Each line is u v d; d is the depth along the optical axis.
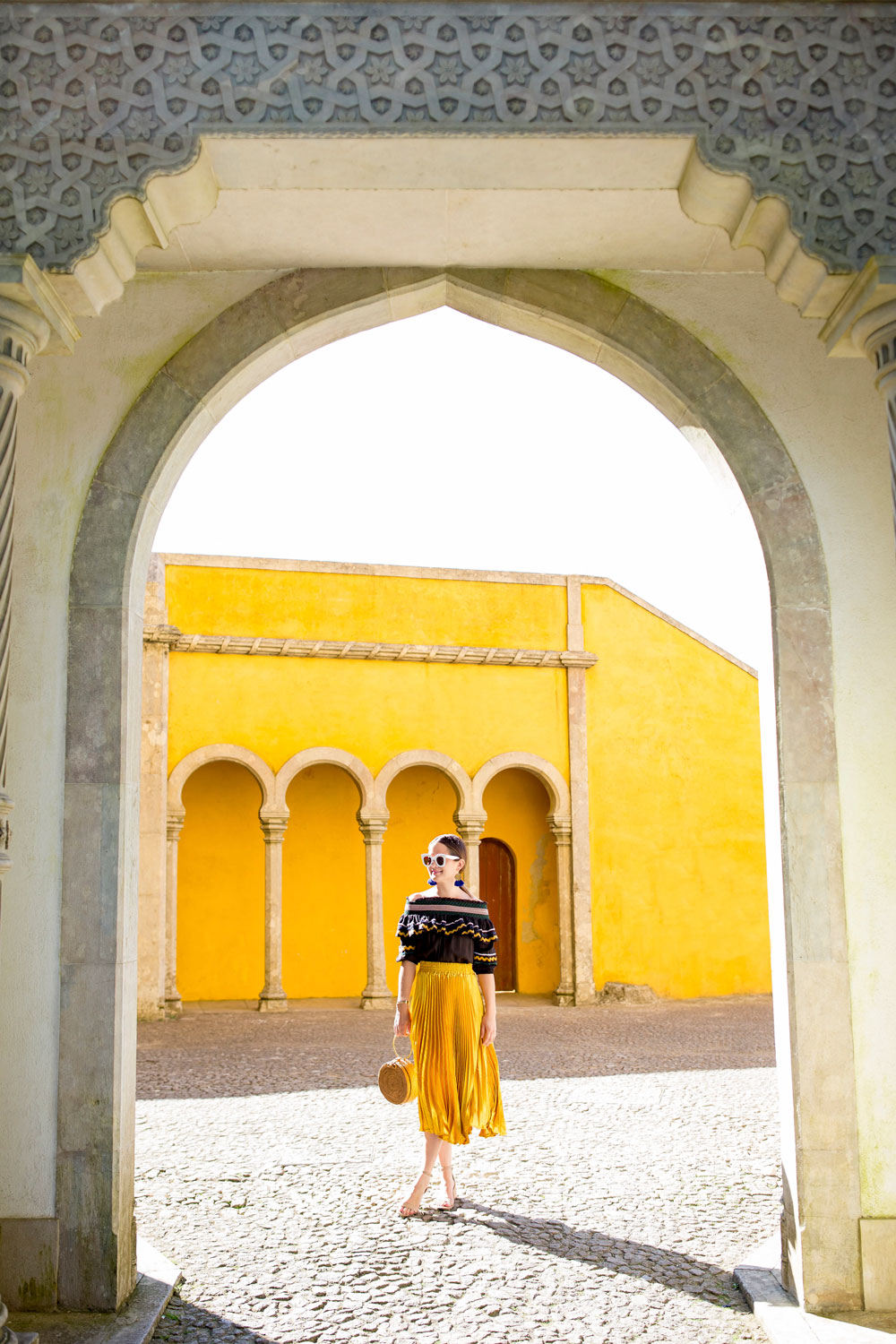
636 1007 15.37
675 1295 4.27
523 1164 6.28
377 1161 6.35
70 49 3.34
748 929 16.94
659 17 3.38
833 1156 4.14
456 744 16.03
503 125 3.33
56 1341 3.74
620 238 4.43
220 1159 6.43
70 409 4.56
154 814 14.42
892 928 4.31
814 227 3.35
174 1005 14.11
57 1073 4.16
